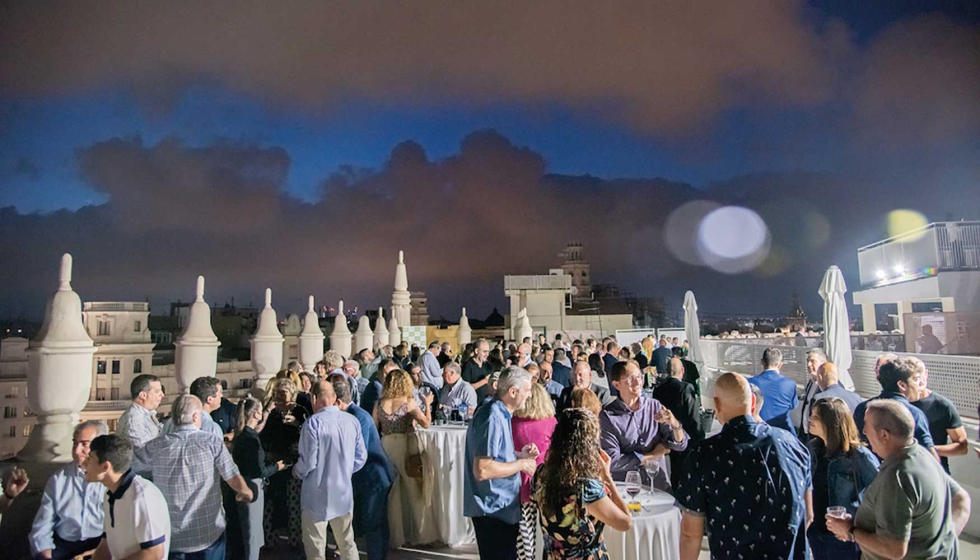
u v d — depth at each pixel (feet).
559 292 150.00
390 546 20.98
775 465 9.64
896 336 50.70
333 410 17.53
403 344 39.78
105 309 119.75
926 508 9.98
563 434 10.75
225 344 151.23
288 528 21.65
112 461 11.18
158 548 11.25
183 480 13.92
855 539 10.69
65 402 20.42
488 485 14.71
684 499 10.35
